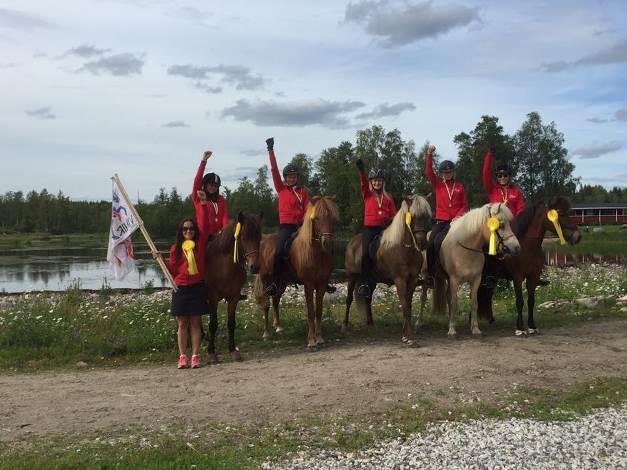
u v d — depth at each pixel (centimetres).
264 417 614
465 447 528
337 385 715
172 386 737
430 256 1060
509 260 1012
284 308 1425
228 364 867
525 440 543
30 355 929
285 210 1036
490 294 1106
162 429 581
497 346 923
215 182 978
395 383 722
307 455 518
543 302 1412
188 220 854
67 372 839
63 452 524
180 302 849
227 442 548
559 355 859
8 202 10456
